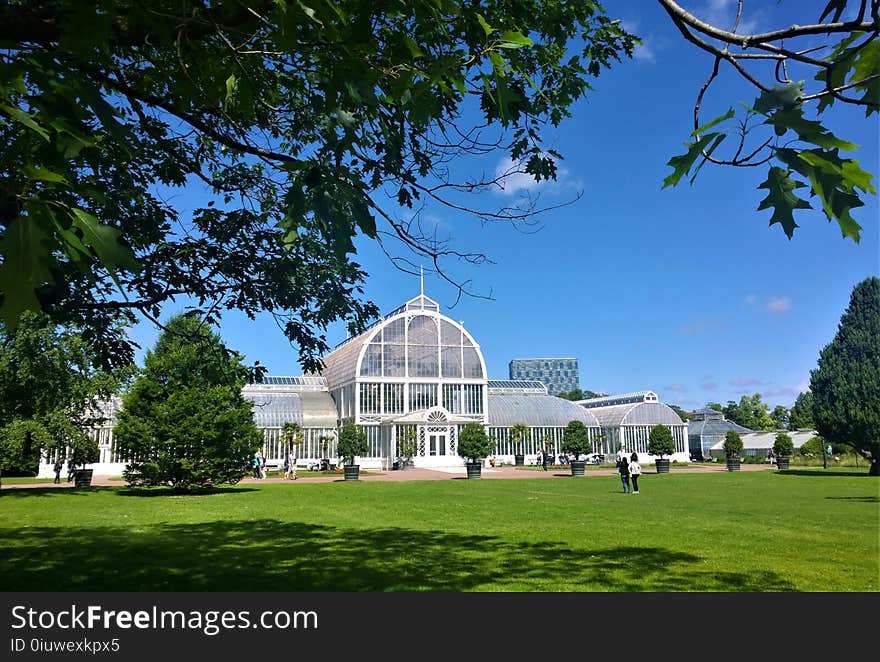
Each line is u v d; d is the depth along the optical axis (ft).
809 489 82.07
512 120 19.20
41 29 11.27
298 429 164.04
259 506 62.75
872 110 6.86
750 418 313.73
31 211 7.89
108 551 34.65
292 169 10.98
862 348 111.65
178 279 25.94
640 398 214.07
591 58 22.48
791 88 6.46
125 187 23.16
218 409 86.53
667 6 7.53
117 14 10.81
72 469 101.76
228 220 26.68
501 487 90.99
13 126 13.30
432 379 182.60
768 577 27.27
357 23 9.53
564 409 211.82
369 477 126.93
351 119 11.03
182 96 14.57
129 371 87.81
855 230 6.32
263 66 14.37
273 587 25.57
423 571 28.50
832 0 7.05
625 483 81.05
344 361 197.88
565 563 30.42
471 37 12.81
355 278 29.19
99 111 8.92
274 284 27.20
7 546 36.73
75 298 23.85
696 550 34.35
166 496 77.71
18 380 77.00
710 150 6.76
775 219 6.77
